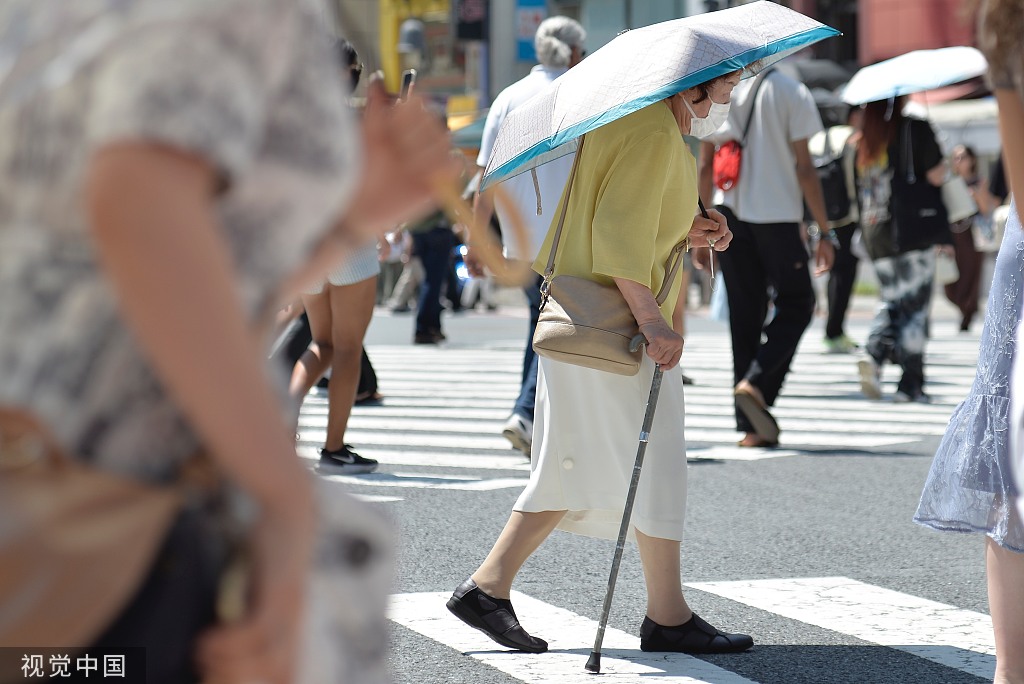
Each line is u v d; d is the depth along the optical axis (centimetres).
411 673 943
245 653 329
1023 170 614
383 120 395
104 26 317
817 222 1975
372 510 417
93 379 329
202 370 307
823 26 1038
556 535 1404
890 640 1045
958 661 991
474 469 1805
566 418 980
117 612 332
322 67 344
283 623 332
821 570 1277
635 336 943
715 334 4212
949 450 839
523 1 4691
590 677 940
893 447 2012
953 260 2723
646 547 998
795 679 943
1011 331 805
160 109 306
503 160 1006
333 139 347
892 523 1484
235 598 333
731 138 1912
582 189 979
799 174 1931
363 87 393
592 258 964
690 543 1386
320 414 2400
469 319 5038
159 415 335
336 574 392
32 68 322
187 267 305
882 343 2523
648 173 945
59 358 326
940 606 1150
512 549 999
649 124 955
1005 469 809
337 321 1631
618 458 975
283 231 348
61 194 319
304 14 338
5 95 323
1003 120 616
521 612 1117
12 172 322
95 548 328
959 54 2433
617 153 957
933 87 2336
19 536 325
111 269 306
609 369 939
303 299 1634
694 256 1054
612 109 946
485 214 1027
